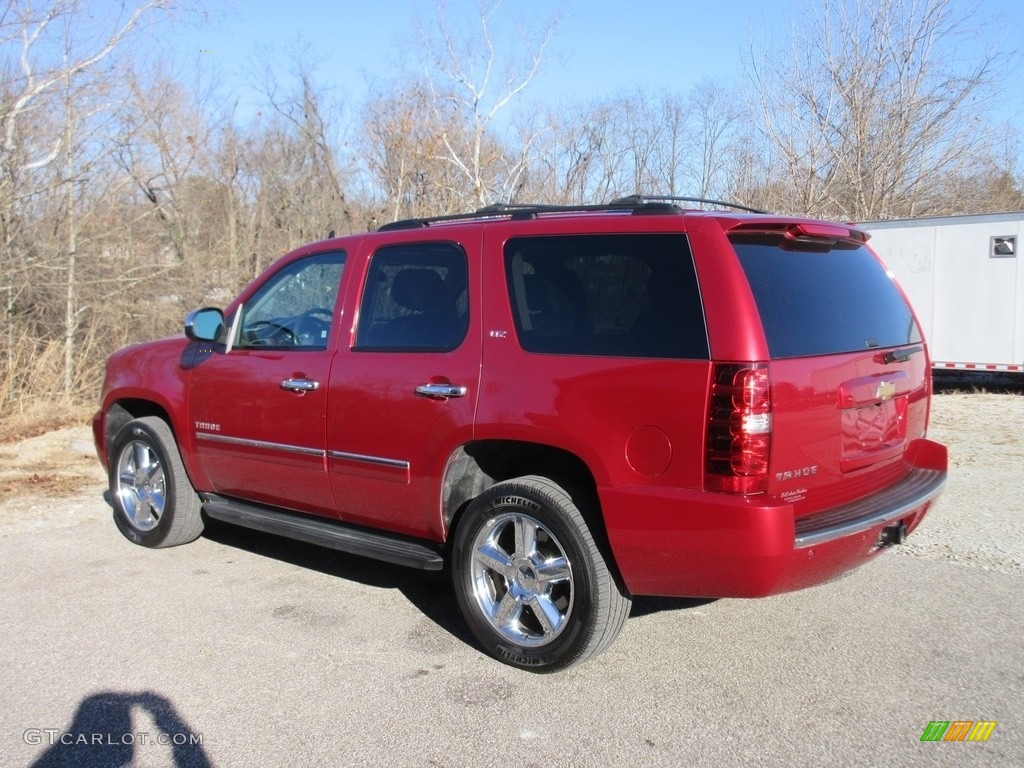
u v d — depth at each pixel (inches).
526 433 156.8
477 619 166.7
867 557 156.6
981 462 340.2
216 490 224.2
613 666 163.5
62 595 201.9
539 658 158.6
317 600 199.0
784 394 139.4
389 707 148.6
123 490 243.3
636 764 130.6
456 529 171.3
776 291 147.9
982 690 152.8
